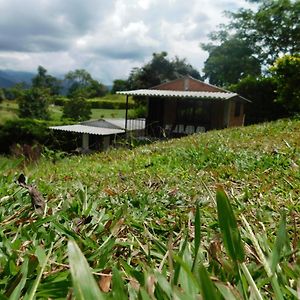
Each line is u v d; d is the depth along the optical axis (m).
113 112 65.00
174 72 57.25
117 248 1.30
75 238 1.25
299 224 1.74
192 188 2.74
